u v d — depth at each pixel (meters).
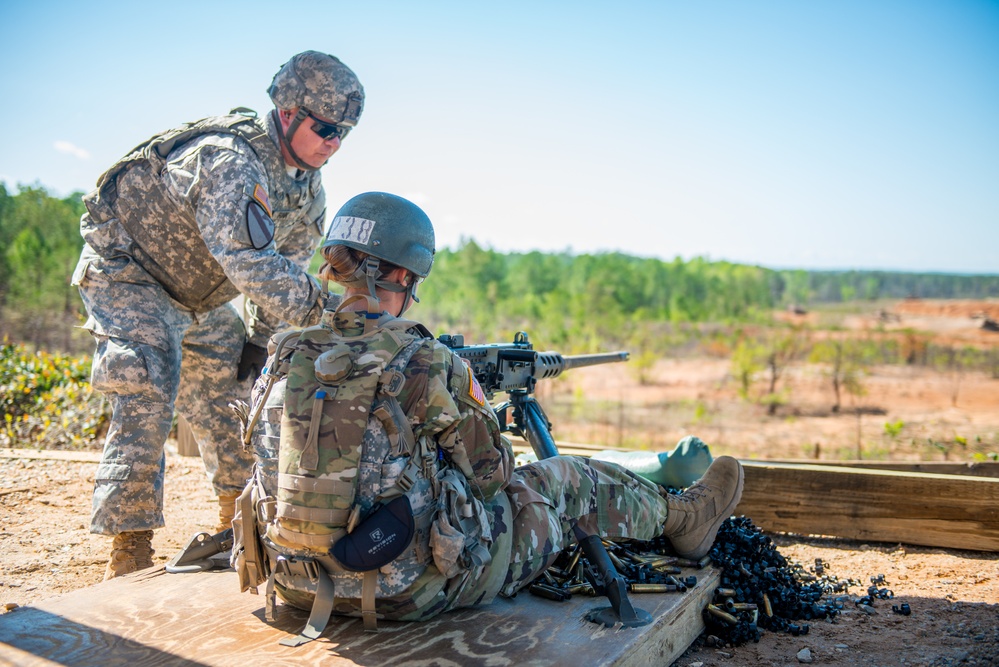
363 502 2.18
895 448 13.21
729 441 15.23
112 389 3.49
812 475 4.71
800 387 23.25
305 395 2.19
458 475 2.36
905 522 4.54
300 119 3.57
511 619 2.55
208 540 2.99
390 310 2.43
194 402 4.11
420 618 2.47
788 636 3.27
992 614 3.51
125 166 3.57
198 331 4.00
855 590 3.91
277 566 2.33
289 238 4.05
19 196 23.56
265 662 2.21
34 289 21.00
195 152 3.44
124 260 3.60
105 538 4.62
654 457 4.11
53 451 6.28
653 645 2.63
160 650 2.29
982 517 4.40
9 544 4.49
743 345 26.98
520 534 2.57
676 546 3.30
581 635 2.46
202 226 3.37
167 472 6.08
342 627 2.44
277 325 4.08
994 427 16.23
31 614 2.54
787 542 4.70
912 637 3.26
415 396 2.24
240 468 4.15
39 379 8.09
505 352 3.79
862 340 30.81
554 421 17.88
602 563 2.72
